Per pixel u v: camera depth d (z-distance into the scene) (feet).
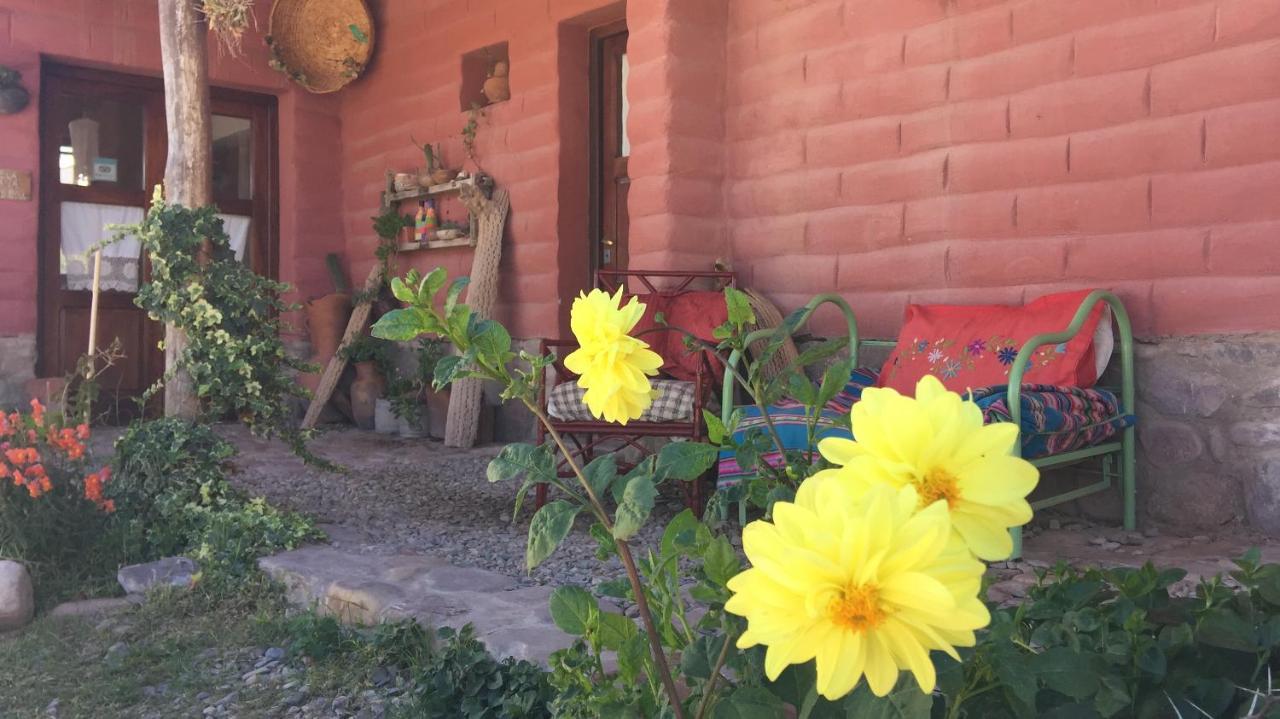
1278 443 11.14
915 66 14.79
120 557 12.44
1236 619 4.42
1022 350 10.47
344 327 25.95
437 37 24.03
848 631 2.06
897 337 15.08
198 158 16.52
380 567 11.02
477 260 21.65
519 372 3.50
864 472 2.33
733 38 17.37
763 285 16.98
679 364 15.26
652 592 4.19
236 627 10.09
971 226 14.14
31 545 11.93
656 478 3.48
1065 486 12.81
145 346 25.72
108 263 25.21
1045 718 3.83
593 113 21.33
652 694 3.96
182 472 13.24
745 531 2.22
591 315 3.24
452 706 7.33
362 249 26.91
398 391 23.79
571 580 10.72
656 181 16.97
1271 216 11.23
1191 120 11.89
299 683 8.54
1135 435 12.30
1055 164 13.20
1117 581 5.05
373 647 8.87
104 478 12.55
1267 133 11.26
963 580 2.09
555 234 20.84
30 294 23.26
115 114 25.41
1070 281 13.05
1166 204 12.10
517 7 21.70
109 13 24.38
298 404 25.85
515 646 7.96
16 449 12.25
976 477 2.29
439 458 19.80
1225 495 11.55
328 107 27.32
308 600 10.62
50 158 24.40
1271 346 11.19
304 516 13.48
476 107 22.84
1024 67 13.52
